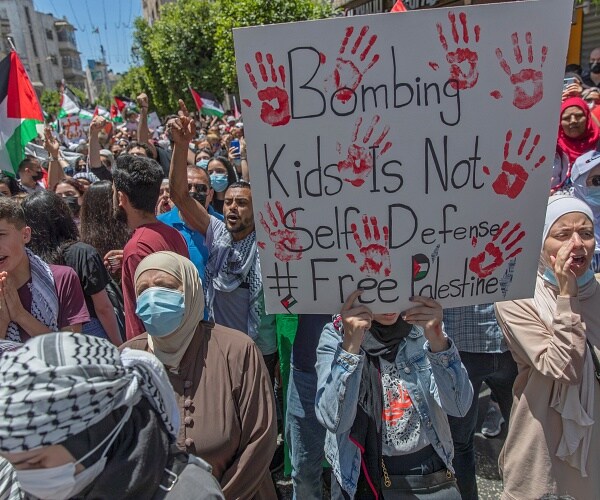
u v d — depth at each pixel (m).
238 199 2.96
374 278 1.67
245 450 1.80
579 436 1.97
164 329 1.78
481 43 1.48
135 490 1.05
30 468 0.99
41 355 1.00
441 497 1.75
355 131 1.54
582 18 10.08
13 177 4.75
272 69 1.51
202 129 15.75
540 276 2.09
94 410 0.99
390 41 1.48
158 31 26.52
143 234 2.57
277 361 3.30
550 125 1.55
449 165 1.57
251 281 2.98
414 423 1.79
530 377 2.09
